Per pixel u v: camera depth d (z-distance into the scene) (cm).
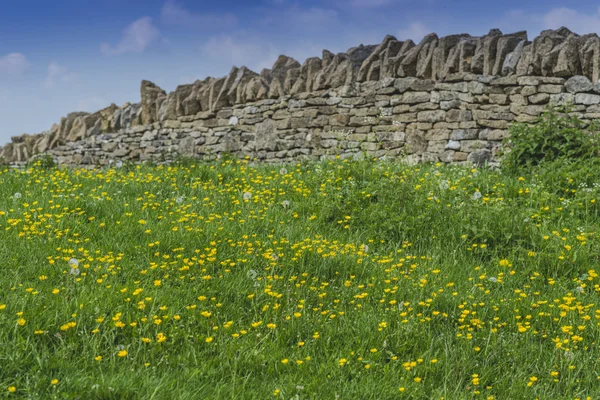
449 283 552
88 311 450
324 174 916
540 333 476
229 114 1464
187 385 370
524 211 761
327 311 494
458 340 453
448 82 1169
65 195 830
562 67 1055
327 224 751
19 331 415
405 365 398
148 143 1606
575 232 716
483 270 618
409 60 1218
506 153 1030
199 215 765
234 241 645
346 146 1270
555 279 601
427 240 693
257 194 872
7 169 1162
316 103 1319
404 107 1214
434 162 1163
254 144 1396
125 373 377
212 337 437
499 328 487
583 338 466
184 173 983
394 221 722
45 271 540
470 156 1100
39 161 1240
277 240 662
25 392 349
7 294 474
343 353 431
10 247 589
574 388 404
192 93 1547
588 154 941
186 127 1539
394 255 656
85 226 681
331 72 1323
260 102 1409
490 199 800
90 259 565
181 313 475
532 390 395
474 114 1140
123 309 465
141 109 1662
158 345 420
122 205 787
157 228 679
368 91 1260
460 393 381
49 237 625
